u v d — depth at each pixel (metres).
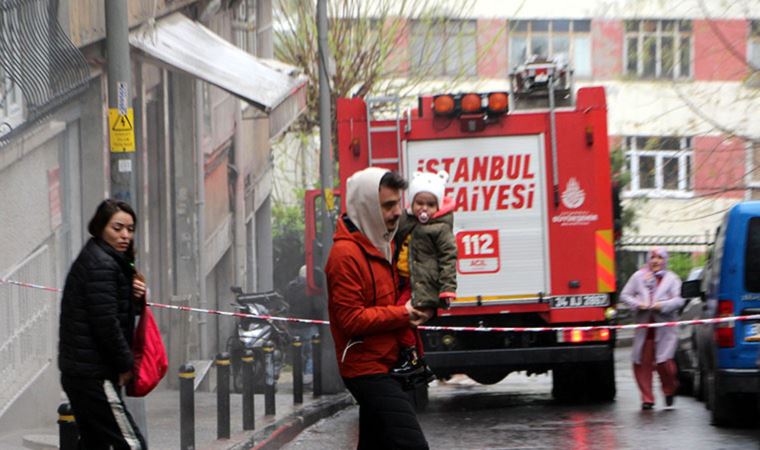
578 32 135.50
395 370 21.69
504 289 44.53
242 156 82.69
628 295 46.19
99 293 22.67
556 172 44.41
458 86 122.00
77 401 22.91
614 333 46.44
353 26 102.88
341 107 45.03
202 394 52.88
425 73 112.19
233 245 80.44
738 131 81.50
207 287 77.06
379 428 21.53
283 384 64.50
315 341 54.28
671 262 109.19
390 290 21.62
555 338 44.97
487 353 44.53
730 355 38.03
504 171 44.50
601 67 132.62
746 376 37.81
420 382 21.95
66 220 44.22
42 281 39.84
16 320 36.81
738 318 37.62
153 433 38.66
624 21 127.44
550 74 44.59
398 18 105.62
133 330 23.58
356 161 44.97
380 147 44.91
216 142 72.56
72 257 44.59
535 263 44.56
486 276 44.53
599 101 44.53
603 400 48.94
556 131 44.50
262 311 61.16
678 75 125.12
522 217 44.53
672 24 126.94
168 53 48.56
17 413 38.31
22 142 37.56
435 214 26.83
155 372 23.77
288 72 63.56
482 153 44.53
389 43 103.50
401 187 21.50
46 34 37.00
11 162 36.78
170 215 61.34
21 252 38.22
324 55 58.88
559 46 136.25
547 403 49.50
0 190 36.34
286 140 118.62
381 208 21.38
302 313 74.94
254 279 92.19
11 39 35.50
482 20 133.75
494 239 44.53
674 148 123.38
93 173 45.22
